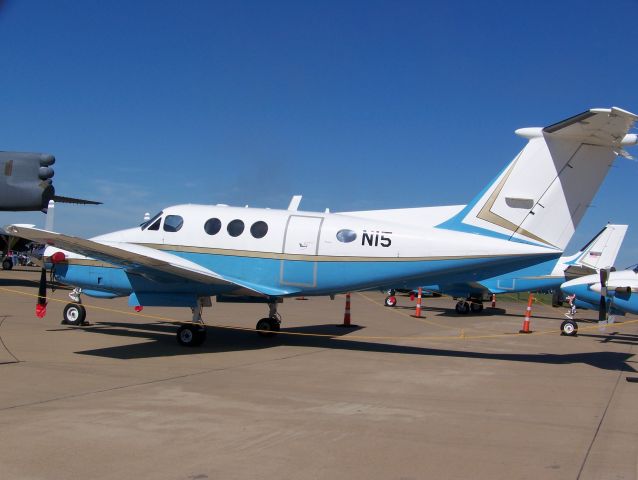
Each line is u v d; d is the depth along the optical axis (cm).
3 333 1140
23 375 756
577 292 1530
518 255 985
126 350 990
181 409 605
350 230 1056
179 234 1146
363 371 872
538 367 973
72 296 1283
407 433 544
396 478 424
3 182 2303
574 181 972
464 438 534
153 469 427
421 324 1744
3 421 543
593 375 904
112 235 1215
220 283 1023
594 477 437
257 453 471
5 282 2553
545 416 629
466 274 1030
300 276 1073
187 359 928
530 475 438
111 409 596
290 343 1164
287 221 1093
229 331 1333
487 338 1409
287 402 654
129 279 1095
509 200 1000
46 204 2361
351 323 1658
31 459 442
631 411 660
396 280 1043
